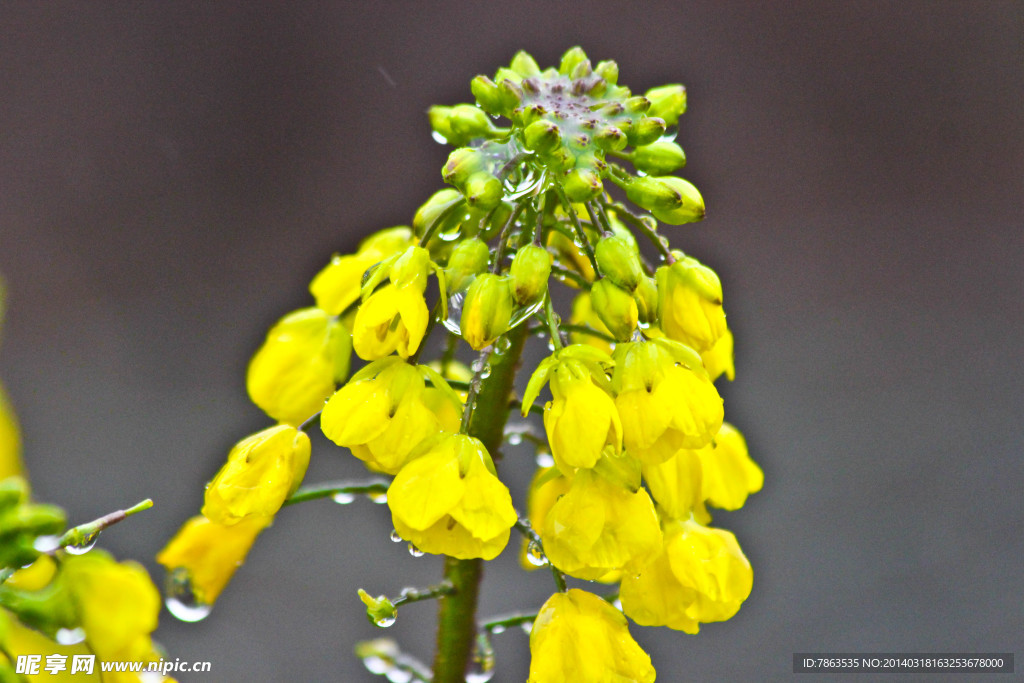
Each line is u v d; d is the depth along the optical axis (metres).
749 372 0.75
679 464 0.44
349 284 0.45
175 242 0.78
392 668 0.47
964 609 0.63
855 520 0.67
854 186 0.85
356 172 0.82
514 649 0.56
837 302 0.78
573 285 0.46
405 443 0.43
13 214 0.78
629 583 0.44
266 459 0.44
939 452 0.70
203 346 0.73
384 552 0.63
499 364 0.45
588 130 0.44
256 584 0.60
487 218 0.44
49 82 0.85
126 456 0.66
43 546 0.43
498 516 0.43
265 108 0.84
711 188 0.84
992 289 0.80
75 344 0.72
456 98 0.85
